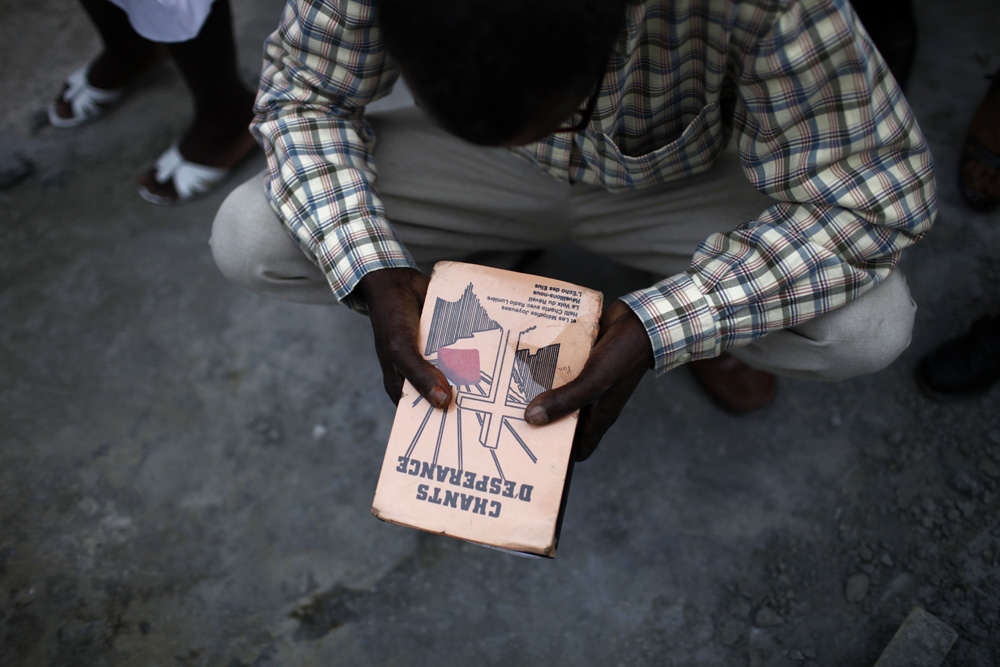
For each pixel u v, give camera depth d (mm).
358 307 1173
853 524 1553
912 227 1014
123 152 2135
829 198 995
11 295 1916
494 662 1464
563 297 1032
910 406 1658
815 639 1450
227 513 1635
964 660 1394
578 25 725
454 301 1038
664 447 1669
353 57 1114
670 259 1357
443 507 967
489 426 983
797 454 1640
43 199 2061
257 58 2213
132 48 2037
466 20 705
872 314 1120
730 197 1241
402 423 995
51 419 1754
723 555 1549
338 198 1141
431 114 816
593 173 1233
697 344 1049
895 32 1857
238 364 1802
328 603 1534
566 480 994
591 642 1476
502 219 1423
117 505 1651
